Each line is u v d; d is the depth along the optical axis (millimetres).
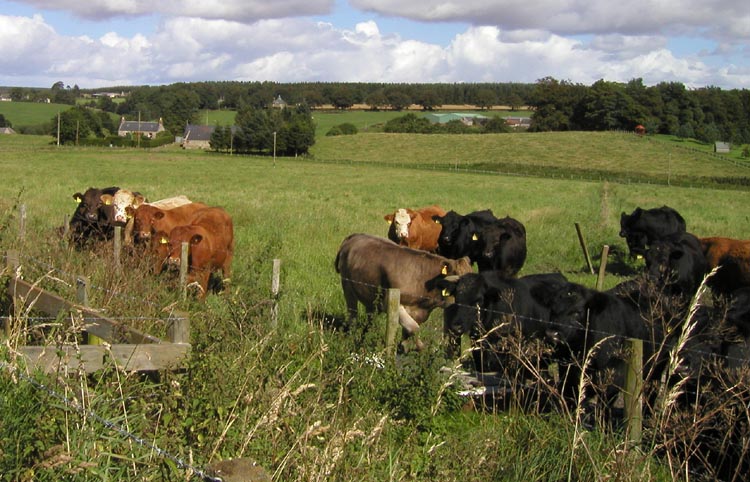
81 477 3883
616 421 7328
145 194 37000
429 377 6879
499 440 6098
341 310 11898
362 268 10742
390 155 111375
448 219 16188
